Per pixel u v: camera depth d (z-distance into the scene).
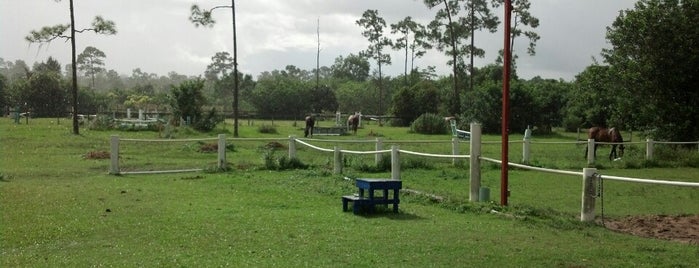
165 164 20.77
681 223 10.42
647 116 29.14
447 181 16.77
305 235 8.84
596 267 7.17
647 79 28.67
